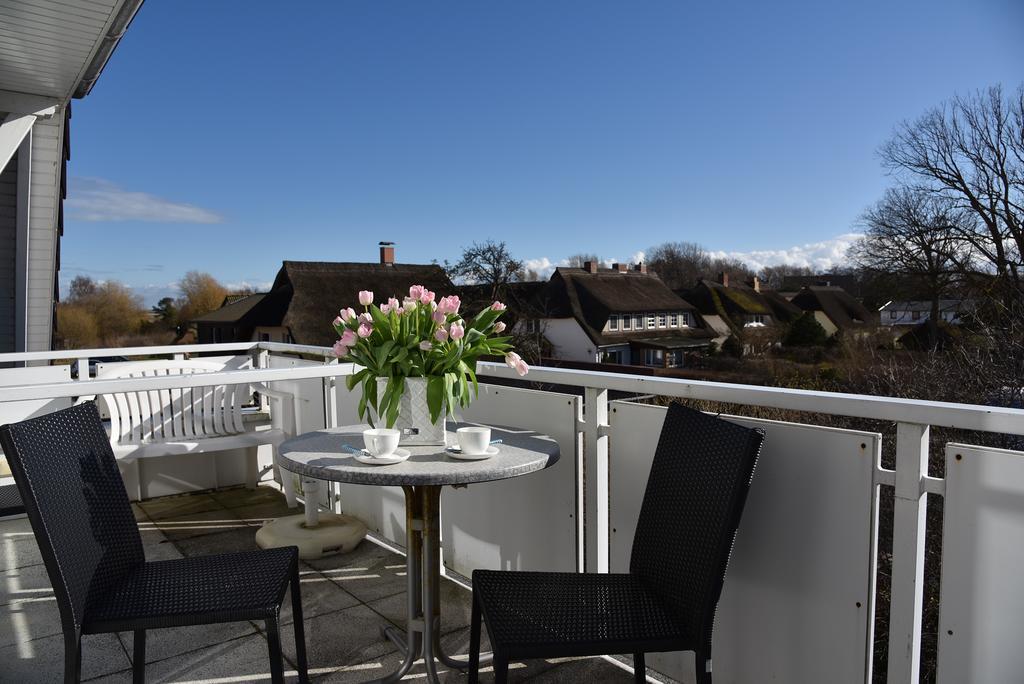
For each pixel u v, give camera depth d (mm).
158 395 3943
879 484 1578
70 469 1697
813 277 45125
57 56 4809
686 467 1719
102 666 2295
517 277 23672
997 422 1365
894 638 1567
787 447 1751
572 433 2361
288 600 2814
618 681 2182
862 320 14289
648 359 38312
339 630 2559
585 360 37156
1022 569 1356
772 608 1801
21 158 7039
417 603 2205
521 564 2615
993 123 16125
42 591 2885
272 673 1684
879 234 17453
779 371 17781
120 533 1873
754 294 45281
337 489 3881
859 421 7180
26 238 7707
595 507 2332
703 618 1521
